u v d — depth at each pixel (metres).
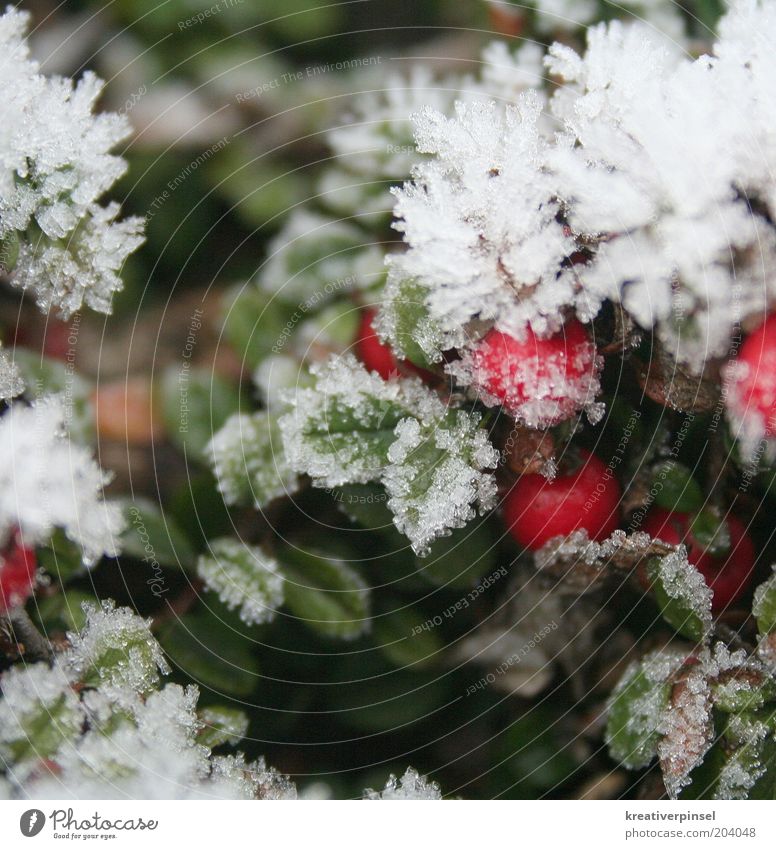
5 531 0.15
